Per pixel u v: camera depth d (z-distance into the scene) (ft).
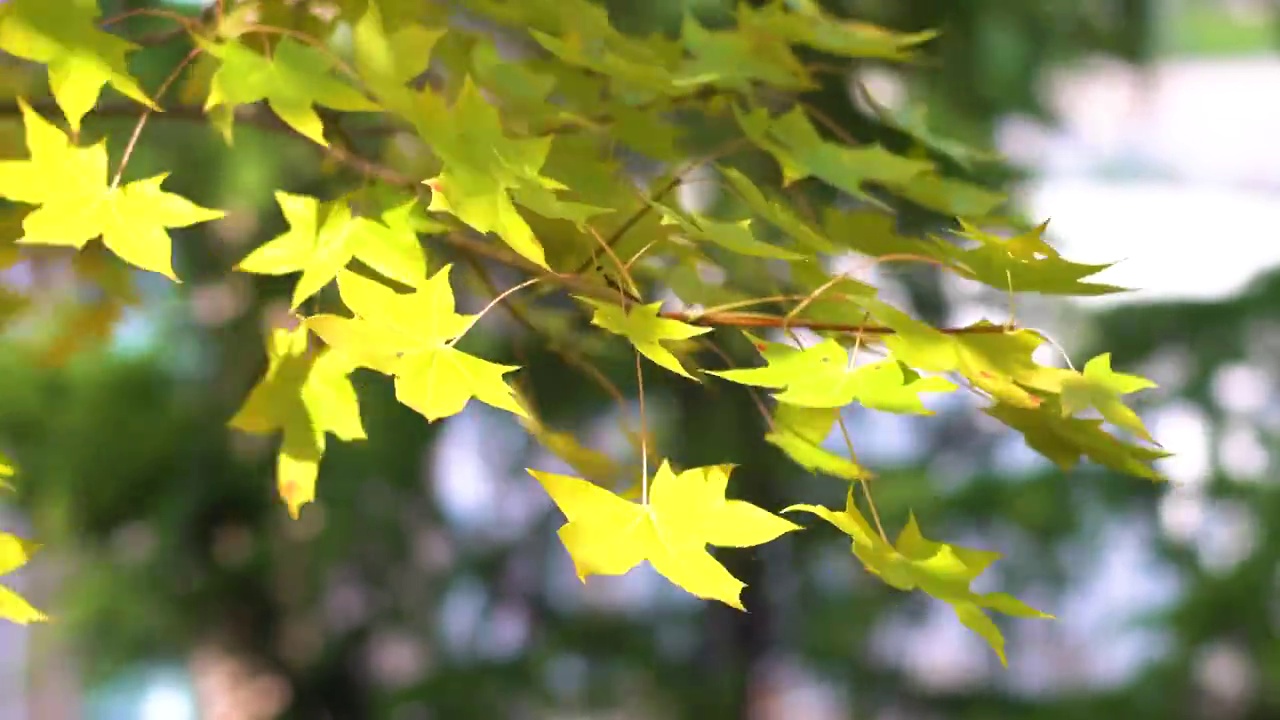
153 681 14.80
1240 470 13.17
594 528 5.68
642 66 6.14
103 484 12.25
